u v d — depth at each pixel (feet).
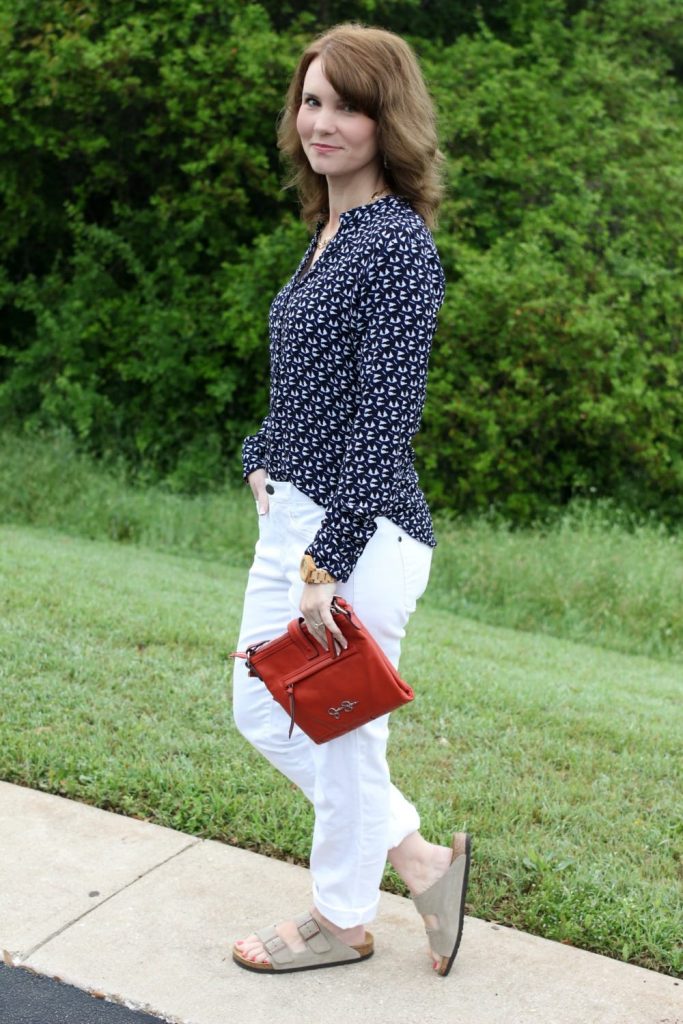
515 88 36.88
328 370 7.43
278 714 8.23
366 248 7.28
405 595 7.75
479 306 33.63
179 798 11.20
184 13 35.01
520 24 39.04
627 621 25.95
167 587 22.62
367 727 7.87
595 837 11.11
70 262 40.22
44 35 34.99
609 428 34.88
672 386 35.32
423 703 15.03
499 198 37.22
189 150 38.93
